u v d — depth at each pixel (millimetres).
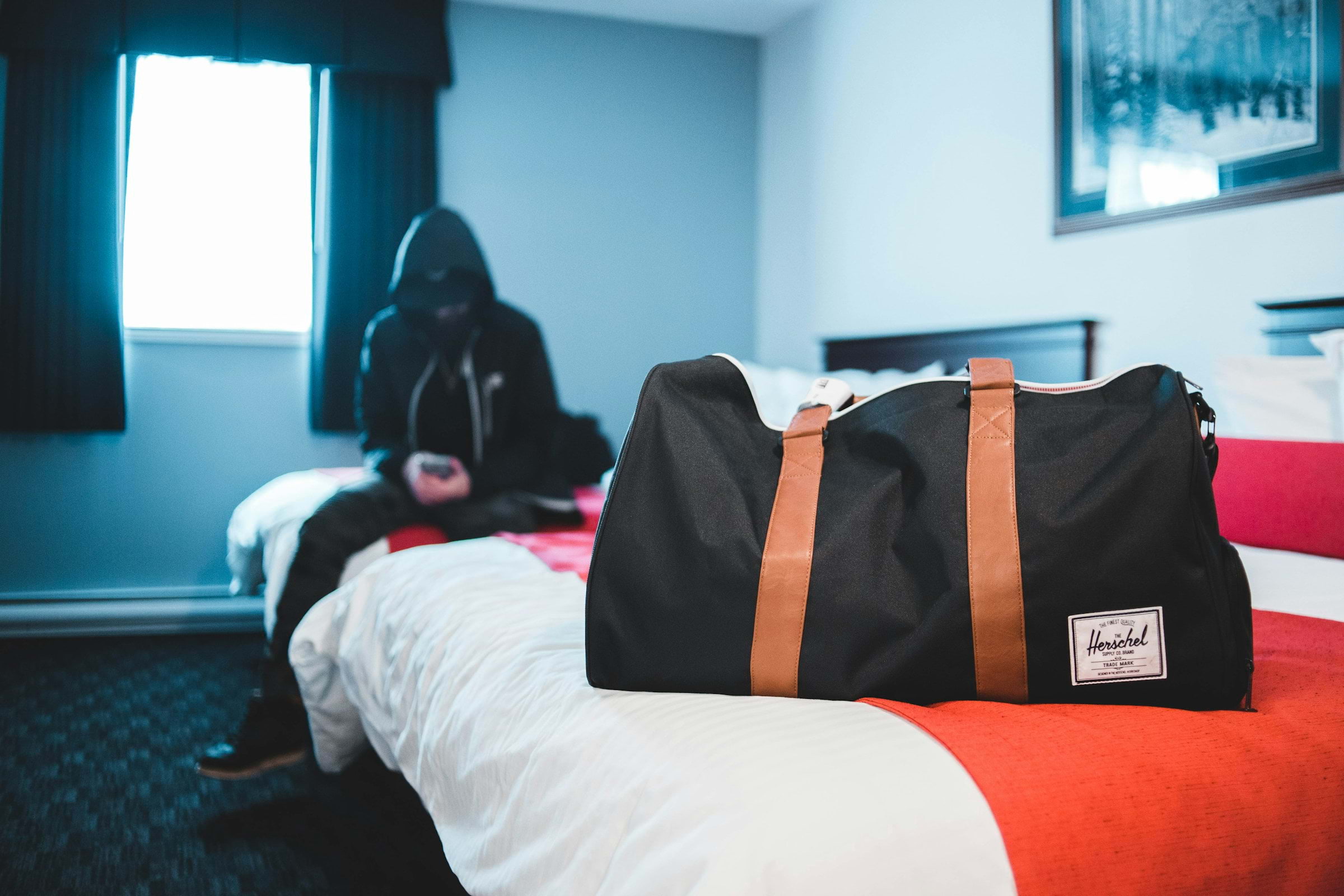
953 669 842
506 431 2426
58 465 3314
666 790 727
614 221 3816
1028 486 854
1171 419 852
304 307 3555
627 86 3809
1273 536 1523
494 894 901
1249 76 1983
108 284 3229
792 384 2812
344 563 1930
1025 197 2602
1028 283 2598
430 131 3508
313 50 3344
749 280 4027
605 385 3830
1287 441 1549
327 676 1743
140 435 3383
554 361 3764
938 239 2930
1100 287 2363
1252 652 869
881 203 3211
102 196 3215
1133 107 2248
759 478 946
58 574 3330
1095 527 826
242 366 3463
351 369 3410
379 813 1900
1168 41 2154
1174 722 804
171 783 2037
